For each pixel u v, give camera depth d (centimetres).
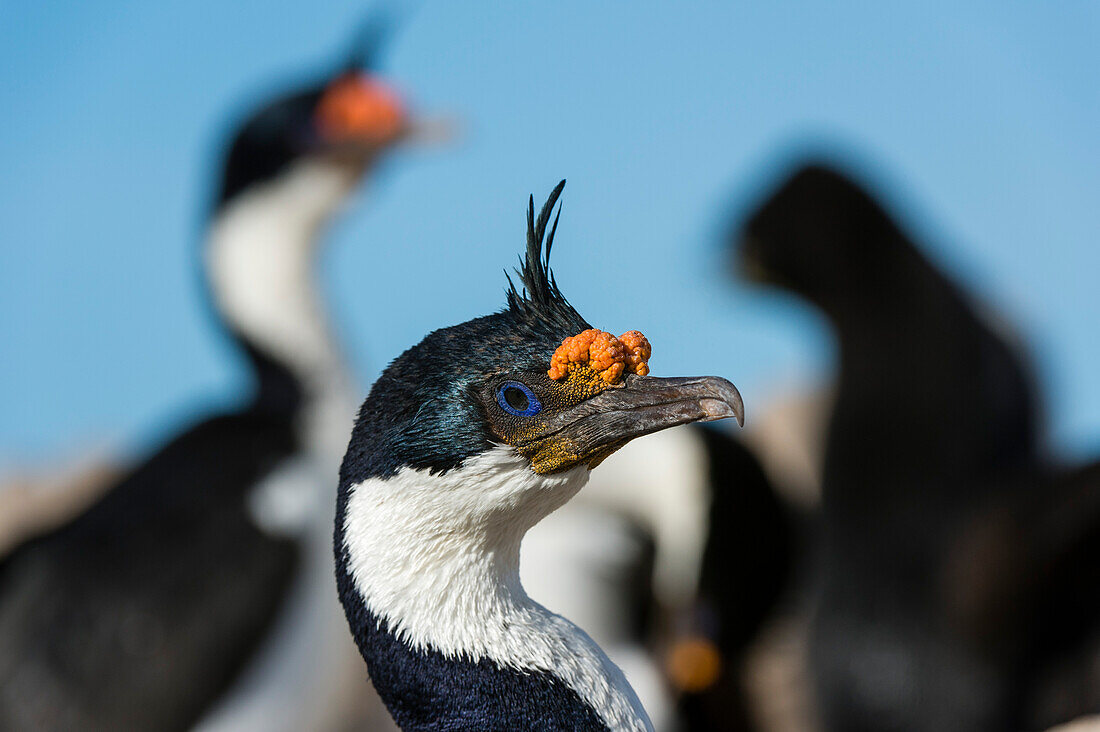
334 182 1318
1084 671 1118
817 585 1267
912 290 1249
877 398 1226
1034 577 1122
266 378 1256
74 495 2184
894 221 1283
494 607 560
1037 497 1145
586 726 545
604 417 564
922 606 1171
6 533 2033
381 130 1336
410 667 551
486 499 557
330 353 1270
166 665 1137
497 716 543
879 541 1194
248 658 1154
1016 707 1134
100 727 1129
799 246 1290
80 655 1137
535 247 595
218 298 1298
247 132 1325
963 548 1153
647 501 1345
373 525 558
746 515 1349
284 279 1285
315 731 1212
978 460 1202
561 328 583
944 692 1157
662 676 1347
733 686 1370
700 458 1355
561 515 1326
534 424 563
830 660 1212
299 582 1168
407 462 555
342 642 1215
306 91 1351
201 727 1150
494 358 567
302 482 1191
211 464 1195
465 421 558
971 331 1238
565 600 1292
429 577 556
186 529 1166
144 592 1146
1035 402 1247
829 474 1252
